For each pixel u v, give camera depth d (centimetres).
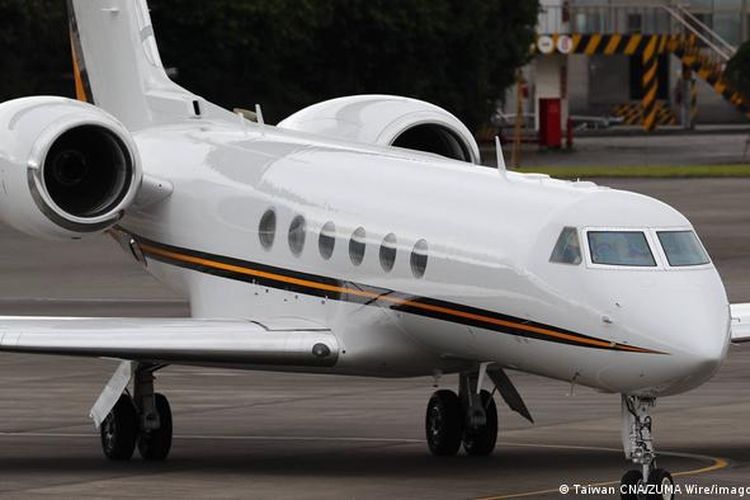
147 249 7000
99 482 5578
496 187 5609
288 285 6156
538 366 5300
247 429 6819
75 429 6888
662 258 5062
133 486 5481
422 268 5569
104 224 6247
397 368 5866
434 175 5875
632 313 4934
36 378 8425
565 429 6656
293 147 6612
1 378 8425
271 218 6291
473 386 6003
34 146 6138
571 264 5119
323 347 5800
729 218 15775
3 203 6281
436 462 5925
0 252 14425
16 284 12244
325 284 5969
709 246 13800
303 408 7369
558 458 5969
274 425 6912
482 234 5409
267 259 6275
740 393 7581
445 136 6956
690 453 6003
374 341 5806
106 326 5794
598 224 5150
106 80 7631
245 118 7244
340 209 5991
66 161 6397
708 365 4862
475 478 5550
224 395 7800
